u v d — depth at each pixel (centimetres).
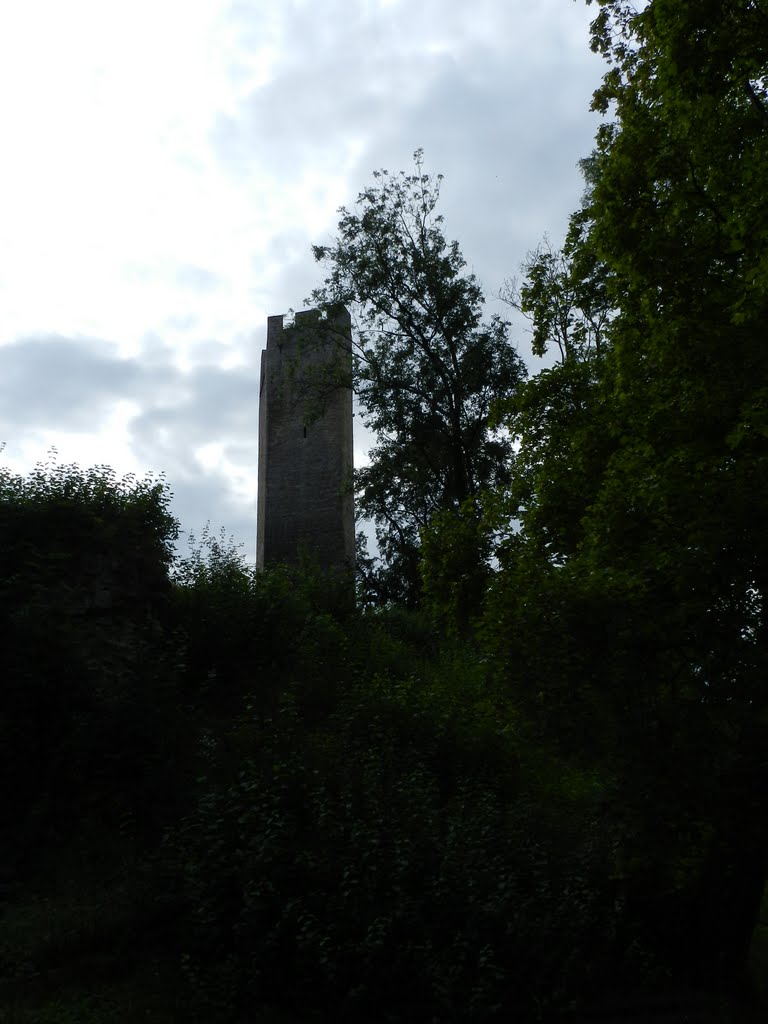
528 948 989
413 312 3167
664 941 1102
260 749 1294
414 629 2464
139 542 1593
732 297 1108
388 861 1024
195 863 1010
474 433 3108
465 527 1608
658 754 959
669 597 1003
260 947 917
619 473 1160
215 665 1587
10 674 1248
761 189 1022
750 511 962
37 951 909
